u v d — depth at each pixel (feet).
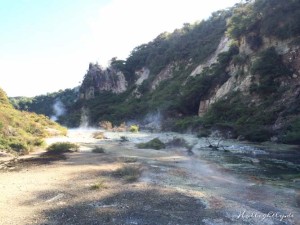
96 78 467.11
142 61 440.86
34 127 113.50
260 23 162.71
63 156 71.10
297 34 140.26
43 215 32.55
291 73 132.26
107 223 30.81
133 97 353.51
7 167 57.67
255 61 145.69
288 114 113.09
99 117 320.91
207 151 86.02
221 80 190.70
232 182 49.47
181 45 348.79
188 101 206.18
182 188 44.45
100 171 54.13
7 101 135.44
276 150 87.15
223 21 323.78
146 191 42.06
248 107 134.82
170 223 31.22
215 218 32.91
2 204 35.91
